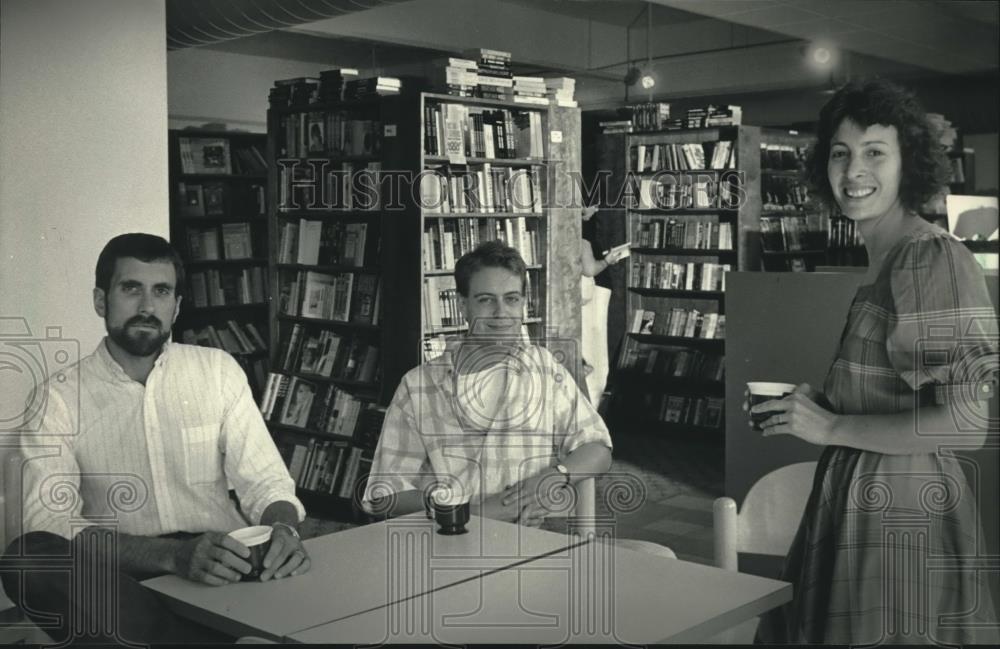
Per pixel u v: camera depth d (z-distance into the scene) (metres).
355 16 5.11
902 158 2.75
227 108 5.89
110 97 3.76
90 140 3.71
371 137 5.21
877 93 2.76
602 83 5.65
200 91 5.89
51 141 3.62
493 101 5.05
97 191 3.74
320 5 4.17
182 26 4.45
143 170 3.85
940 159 2.74
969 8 6.15
